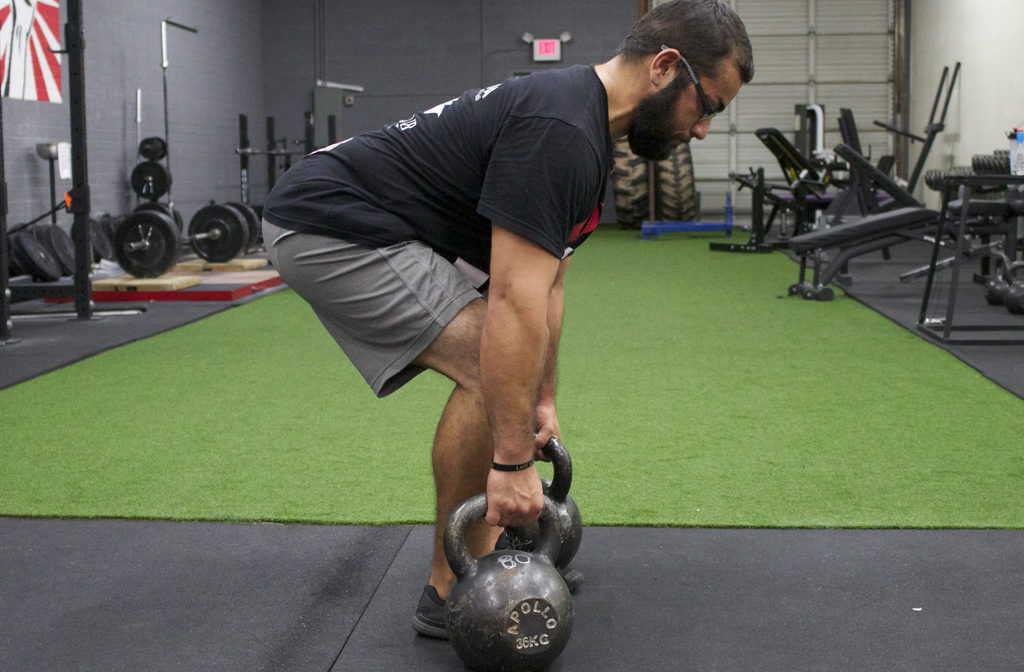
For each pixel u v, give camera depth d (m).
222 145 11.08
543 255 1.38
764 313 5.48
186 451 2.83
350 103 12.51
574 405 3.37
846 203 7.36
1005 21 8.84
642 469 2.63
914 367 3.97
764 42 12.70
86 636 1.69
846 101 12.67
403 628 1.72
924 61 11.72
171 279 6.36
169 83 9.55
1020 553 2.02
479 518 1.51
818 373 3.88
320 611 1.79
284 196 1.59
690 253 9.15
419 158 1.54
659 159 1.53
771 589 1.86
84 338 4.83
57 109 7.49
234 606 1.81
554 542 1.56
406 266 1.54
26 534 2.18
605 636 1.68
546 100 1.40
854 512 2.28
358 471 2.63
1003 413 3.21
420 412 3.29
